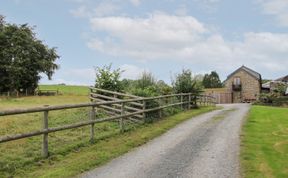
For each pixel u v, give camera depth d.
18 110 10.17
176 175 9.66
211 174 9.80
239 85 67.62
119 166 10.57
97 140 14.05
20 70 65.69
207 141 14.66
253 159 11.54
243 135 16.14
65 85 97.88
